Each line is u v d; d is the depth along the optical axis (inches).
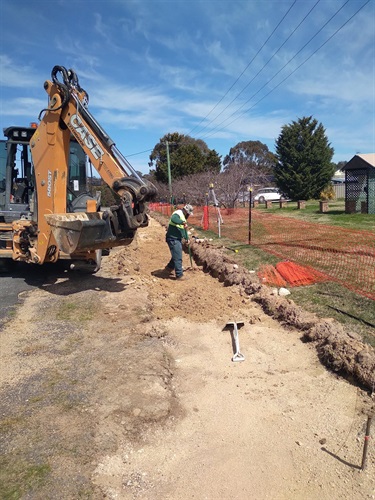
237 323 212.2
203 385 162.9
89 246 250.8
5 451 125.3
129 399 151.8
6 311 257.9
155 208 1470.2
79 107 267.3
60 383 165.3
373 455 118.6
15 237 315.9
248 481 112.7
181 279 332.8
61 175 288.4
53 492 109.2
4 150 339.6
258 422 137.7
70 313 250.1
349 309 224.5
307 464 117.6
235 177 1154.0
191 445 127.8
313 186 1510.8
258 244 448.8
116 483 112.7
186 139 2122.3
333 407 142.8
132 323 229.8
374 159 779.4
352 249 382.0
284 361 178.5
